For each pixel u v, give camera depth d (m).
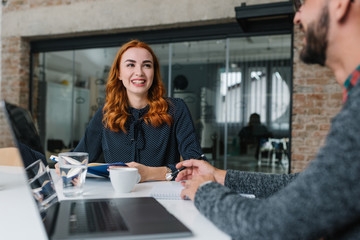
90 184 1.10
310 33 0.56
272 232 0.47
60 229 0.55
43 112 5.41
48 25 4.93
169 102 1.66
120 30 4.67
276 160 4.30
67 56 5.24
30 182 0.71
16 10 5.12
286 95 4.19
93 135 1.63
